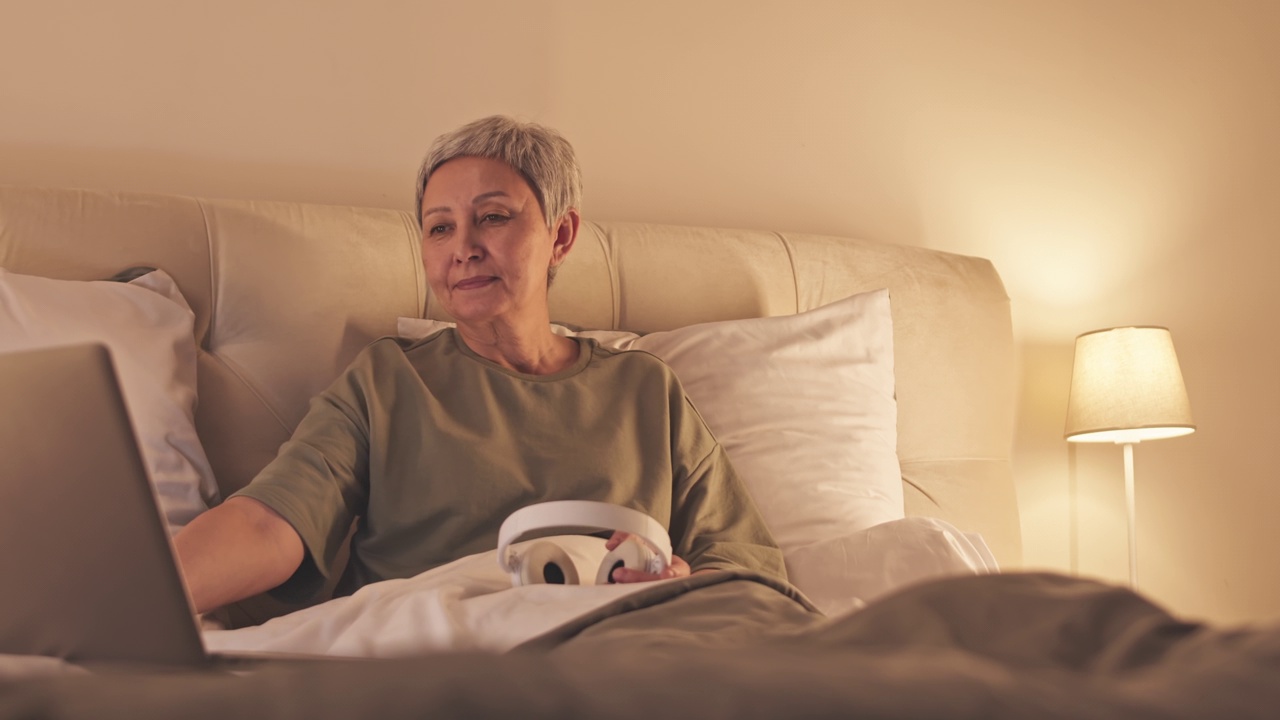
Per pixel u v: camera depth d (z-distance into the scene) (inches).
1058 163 111.3
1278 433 115.1
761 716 7.9
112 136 78.0
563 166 67.1
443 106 88.1
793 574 62.1
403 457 59.0
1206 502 112.6
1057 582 15.5
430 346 64.6
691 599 33.9
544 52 92.0
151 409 58.7
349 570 59.7
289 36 83.5
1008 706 8.0
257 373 67.8
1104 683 8.9
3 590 25.5
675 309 83.6
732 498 64.5
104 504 25.2
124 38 78.7
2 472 25.2
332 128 84.4
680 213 96.6
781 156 100.7
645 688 8.2
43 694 8.3
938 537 60.7
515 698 8.0
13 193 65.7
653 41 96.3
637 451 63.0
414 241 75.8
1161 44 116.3
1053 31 112.3
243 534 50.5
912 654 9.3
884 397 79.7
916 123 106.1
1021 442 108.0
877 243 94.7
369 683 8.2
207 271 68.7
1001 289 95.9
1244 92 118.4
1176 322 113.9
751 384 75.5
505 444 60.2
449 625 36.7
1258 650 10.0
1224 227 116.1
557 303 79.5
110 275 65.6
